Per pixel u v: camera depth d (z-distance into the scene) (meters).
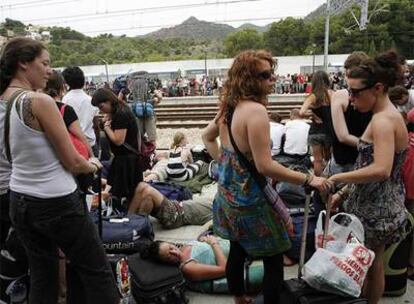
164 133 11.88
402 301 2.88
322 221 2.40
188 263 3.06
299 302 2.23
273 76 2.16
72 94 4.25
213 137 2.50
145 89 7.80
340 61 37.75
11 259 2.61
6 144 2.08
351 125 2.98
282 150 4.97
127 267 2.79
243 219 2.22
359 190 2.35
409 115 3.07
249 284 2.87
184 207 4.28
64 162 2.08
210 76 36.09
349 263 2.16
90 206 3.38
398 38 54.16
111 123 3.91
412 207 3.12
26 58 2.07
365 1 21.69
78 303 2.58
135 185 4.02
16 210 2.12
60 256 2.57
